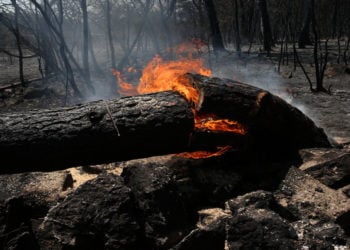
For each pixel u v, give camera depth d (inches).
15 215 108.8
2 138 123.1
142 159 150.3
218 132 139.6
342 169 131.6
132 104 134.6
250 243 96.1
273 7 749.3
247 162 145.3
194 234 98.1
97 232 103.3
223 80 141.0
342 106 268.8
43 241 105.3
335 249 97.0
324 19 828.6
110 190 108.1
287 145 151.6
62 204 107.0
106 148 131.1
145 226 106.1
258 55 576.1
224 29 789.9
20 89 339.3
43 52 285.4
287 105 146.6
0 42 554.9
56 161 130.0
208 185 130.1
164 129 131.9
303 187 125.2
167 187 112.0
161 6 392.2
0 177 132.4
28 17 287.0
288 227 97.6
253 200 113.1
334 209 115.0
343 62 493.0
